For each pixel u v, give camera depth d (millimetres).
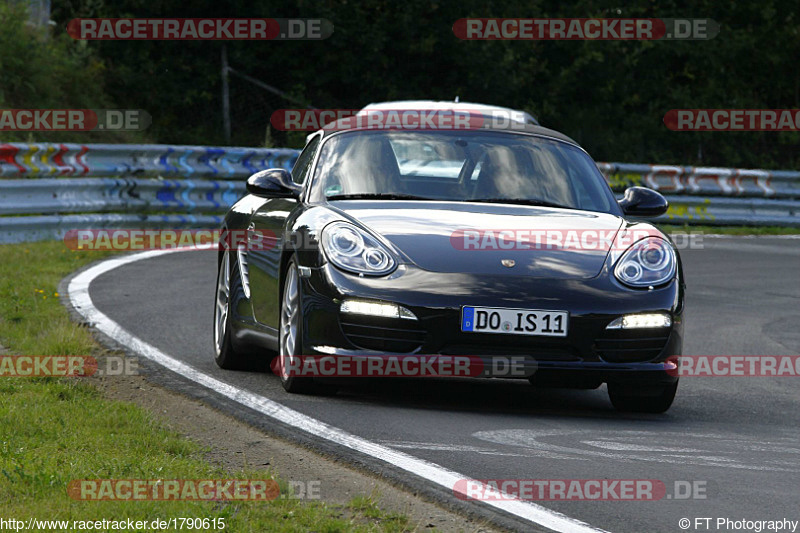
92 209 50469
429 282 19875
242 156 59125
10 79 64438
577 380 20188
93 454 15797
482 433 18438
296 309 20906
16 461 14930
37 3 71250
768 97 99875
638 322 20125
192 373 22953
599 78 86125
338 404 20359
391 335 19766
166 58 75562
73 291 33844
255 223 24172
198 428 18297
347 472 15766
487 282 19875
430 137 24328
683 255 52594
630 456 17250
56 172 48875
